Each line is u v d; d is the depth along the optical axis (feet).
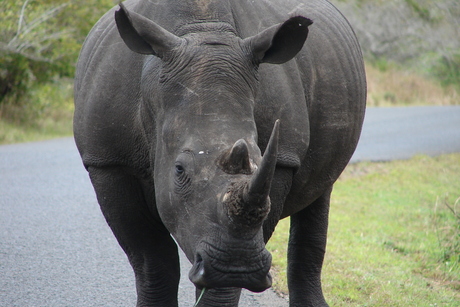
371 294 60.85
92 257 73.46
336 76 49.98
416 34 379.35
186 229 34.71
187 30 39.27
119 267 70.38
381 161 135.33
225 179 33.19
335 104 49.44
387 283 64.34
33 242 78.33
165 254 46.06
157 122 38.19
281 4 49.80
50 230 83.61
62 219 88.89
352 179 116.88
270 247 73.87
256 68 37.58
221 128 34.88
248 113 35.99
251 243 32.68
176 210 35.50
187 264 70.85
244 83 36.55
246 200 31.09
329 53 50.21
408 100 320.91
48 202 98.12
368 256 73.20
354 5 386.73
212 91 35.78
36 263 70.90
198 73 36.24
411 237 83.15
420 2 393.09
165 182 36.52
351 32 58.23
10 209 93.56
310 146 48.55
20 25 179.52
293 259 55.98
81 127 44.14
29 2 187.62
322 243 55.62
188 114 35.76
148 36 37.09
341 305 57.77
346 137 51.39
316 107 48.19
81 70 47.19
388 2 388.57
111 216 44.73
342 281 63.62
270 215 43.62
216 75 36.11
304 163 48.49
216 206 33.12
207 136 34.73
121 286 64.69
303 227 55.47
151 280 45.78
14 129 178.09
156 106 38.32
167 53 37.19
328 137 49.24
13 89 190.90
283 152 42.80
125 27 37.42
